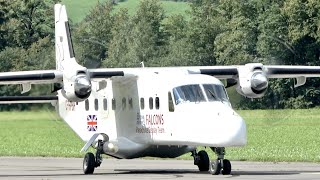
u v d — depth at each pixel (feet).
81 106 290.35
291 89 640.17
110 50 652.89
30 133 545.03
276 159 321.93
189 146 264.31
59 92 297.94
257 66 270.26
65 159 347.77
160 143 264.11
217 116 244.01
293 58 626.23
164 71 271.28
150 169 286.05
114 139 274.77
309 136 484.74
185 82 258.16
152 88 265.34
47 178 249.55
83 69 263.08
